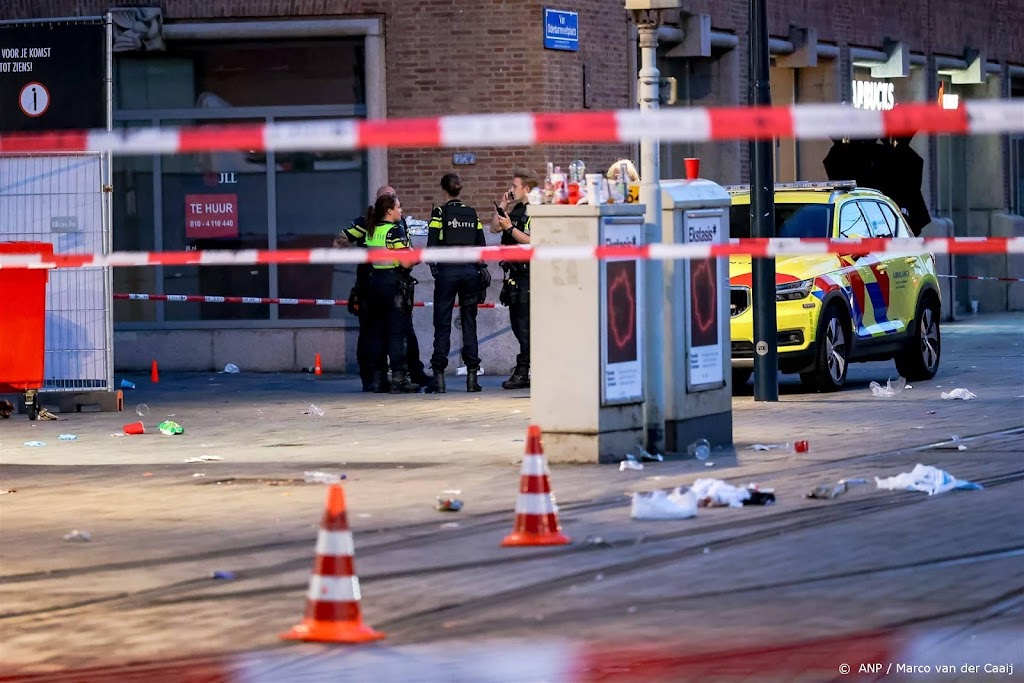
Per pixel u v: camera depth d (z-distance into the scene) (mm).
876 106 83125
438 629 18781
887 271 49688
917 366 50812
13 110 45281
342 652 17875
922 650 17297
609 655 17422
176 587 21422
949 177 89625
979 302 90562
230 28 57562
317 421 42125
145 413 44375
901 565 21562
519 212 49781
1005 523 24484
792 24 73375
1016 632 17969
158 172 59094
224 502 28234
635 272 32438
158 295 55562
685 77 68250
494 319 56312
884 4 81750
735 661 17031
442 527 25172
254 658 17766
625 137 17094
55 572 22500
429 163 57875
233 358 58562
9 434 40281
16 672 17469
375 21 57531
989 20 93562
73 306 45438
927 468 28109
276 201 58750
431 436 38156
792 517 25328
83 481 31188
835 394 46656
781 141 76500
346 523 18594
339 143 17625
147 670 17422
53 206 45156
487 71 57531
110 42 45000
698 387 33844
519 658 17422
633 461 31438
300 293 58438
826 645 17562
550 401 32062
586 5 59656
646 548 23078
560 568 21875
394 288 49500
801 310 46312
